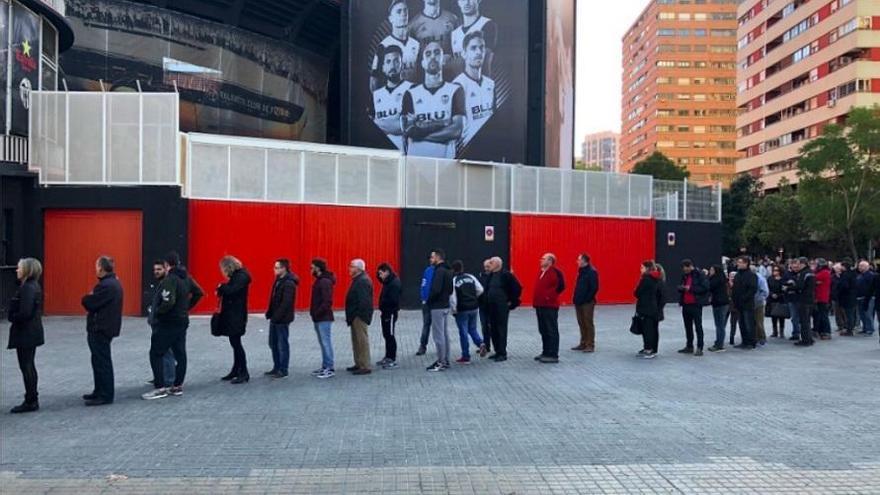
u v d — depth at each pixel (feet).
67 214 59.57
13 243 57.41
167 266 28.86
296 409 25.85
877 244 171.12
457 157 99.55
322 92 115.24
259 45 101.35
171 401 27.32
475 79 99.96
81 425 23.41
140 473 18.16
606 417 24.70
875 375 34.40
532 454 19.99
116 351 40.27
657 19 428.97
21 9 56.95
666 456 19.88
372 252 70.03
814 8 239.91
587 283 41.70
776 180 263.29
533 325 56.85
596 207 82.23
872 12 213.87
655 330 39.81
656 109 428.15
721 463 19.21
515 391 29.43
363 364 33.50
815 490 17.07
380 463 19.08
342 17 101.14
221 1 96.27
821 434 22.56
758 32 285.02
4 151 55.21
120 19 86.12
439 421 23.98
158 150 59.82
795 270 47.70
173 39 90.63
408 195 71.92
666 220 86.38
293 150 66.28
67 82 82.23
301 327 53.01
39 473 18.16
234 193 63.57
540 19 105.70
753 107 290.35
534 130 105.70
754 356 41.22
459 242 74.02
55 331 49.11
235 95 97.60
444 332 34.91
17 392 28.94
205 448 20.56
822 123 233.76
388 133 100.12
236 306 31.09
